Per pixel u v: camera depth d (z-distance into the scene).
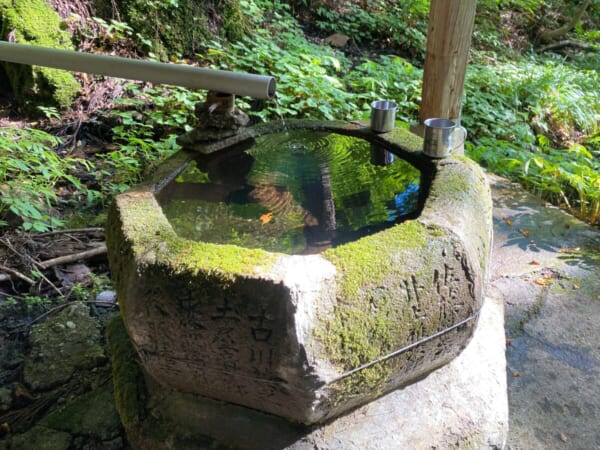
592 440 1.79
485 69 5.61
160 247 1.28
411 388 1.52
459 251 1.36
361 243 1.30
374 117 2.13
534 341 2.23
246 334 1.17
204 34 4.47
